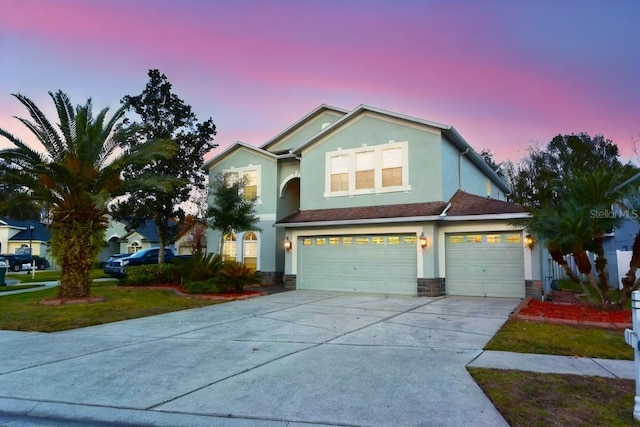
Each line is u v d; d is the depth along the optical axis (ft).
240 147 68.44
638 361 13.50
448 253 49.29
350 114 55.98
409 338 25.71
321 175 58.59
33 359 21.89
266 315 35.01
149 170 67.87
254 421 13.82
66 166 40.63
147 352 23.02
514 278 45.78
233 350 23.18
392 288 50.49
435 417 13.83
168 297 46.93
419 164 51.96
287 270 57.11
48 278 79.10
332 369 19.30
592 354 21.62
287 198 68.13
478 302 42.37
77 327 30.89
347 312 36.11
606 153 117.50
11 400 16.08
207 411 14.70
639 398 13.41
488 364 19.88
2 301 43.34
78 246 42.80
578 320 29.45
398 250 50.60
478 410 14.34
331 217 53.47
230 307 40.19
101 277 80.59
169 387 17.17
